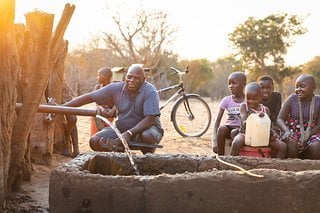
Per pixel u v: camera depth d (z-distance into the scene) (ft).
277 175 11.40
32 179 17.78
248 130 17.13
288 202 11.34
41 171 18.86
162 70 86.99
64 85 22.45
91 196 11.73
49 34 12.93
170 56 92.73
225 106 20.72
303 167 13.92
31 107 13.60
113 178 11.71
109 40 90.84
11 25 13.05
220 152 19.94
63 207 11.84
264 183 11.39
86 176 11.75
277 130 19.11
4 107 13.00
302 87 18.30
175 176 11.62
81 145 26.86
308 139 18.04
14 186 15.78
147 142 18.57
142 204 11.65
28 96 13.52
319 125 18.19
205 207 11.51
